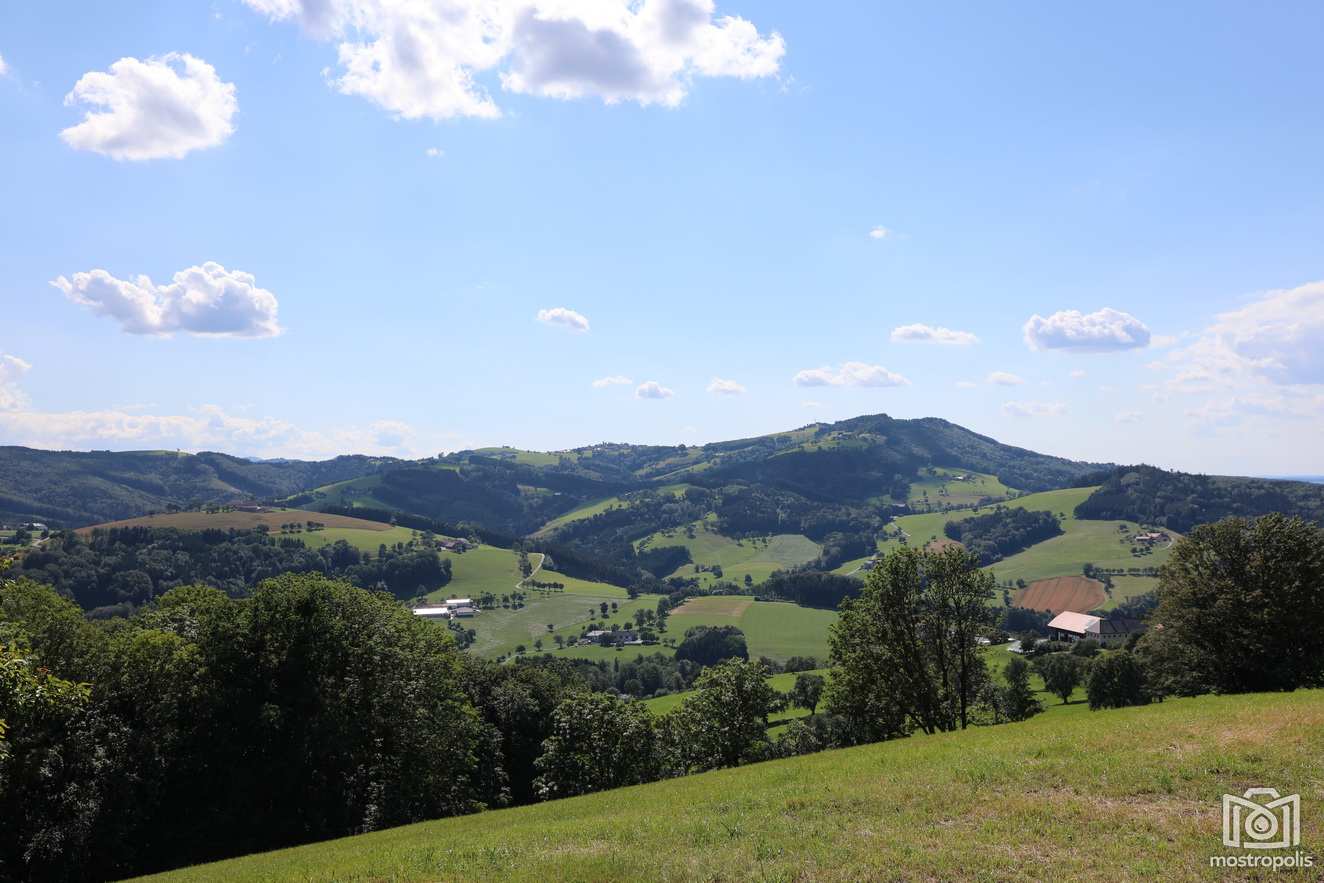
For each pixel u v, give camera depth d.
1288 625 45.94
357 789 47.53
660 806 23.38
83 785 36.38
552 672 115.25
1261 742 18.75
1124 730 22.77
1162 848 13.41
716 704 66.31
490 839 20.89
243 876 22.39
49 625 38.78
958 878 12.97
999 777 18.72
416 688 50.53
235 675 44.16
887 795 18.48
